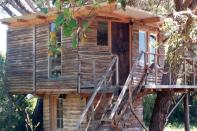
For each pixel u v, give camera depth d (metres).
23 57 18.39
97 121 16.12
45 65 17.39
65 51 16.28
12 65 18.91
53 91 16.89
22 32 18.47
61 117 18.27
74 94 16.70
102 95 15.73
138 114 19.05
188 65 19.42
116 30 17.14
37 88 17.70
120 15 16.59
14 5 23.17
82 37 5.25
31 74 17.98
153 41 19.00
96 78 15.99
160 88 16.41
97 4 5.54
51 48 5.20
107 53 16.50
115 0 5.14
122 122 14.88
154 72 17.05
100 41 16.41
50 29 17.22
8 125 20.41
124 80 17.38
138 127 18.72
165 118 18.62
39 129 21.52
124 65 17.44
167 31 14.91
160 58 19.27
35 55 17.83
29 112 22.25
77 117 17.09
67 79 16.20
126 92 15.07
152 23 18.11
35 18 16.98
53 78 16.92
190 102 32.94
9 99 20.45
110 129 14.57
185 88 18.02
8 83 19.14
